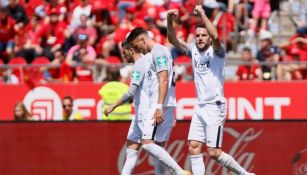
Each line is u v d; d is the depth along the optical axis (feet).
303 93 150.82
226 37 168.35
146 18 168.25
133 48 100.37
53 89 151.53
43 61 163.73
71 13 174.19
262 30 168.86
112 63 155.43
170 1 171.42
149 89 99.81
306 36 163.53
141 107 100.01
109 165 112.78
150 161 112.27
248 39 170.40
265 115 151.74
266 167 112.47
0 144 112.78
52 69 154.10
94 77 152.66
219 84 97.40
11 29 175.52
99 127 112.88
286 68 153.28
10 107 151.94
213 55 97.09
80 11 172.65
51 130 112.68
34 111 151.84
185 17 169.27
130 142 102.53
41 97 151.84
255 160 112.47
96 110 151.12
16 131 112.78
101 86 151.12
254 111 151.53
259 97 151.43
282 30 177.68
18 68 152.56
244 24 172.14
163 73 97.04
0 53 173.78
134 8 172.86
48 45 169.37
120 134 112.88
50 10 176.96
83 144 112.88
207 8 167.94
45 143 112.78
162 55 97.45
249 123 112.57
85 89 151.12
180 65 151.74
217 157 98.17
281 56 162.09
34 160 112.78
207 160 111.86
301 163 111.86
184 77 151.84
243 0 172.55
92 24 169.37
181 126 112.98
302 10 176.76
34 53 168.35
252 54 163.43
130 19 170.50
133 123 102.01
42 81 152.97
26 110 140.05
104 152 112.88
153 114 98.94
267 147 112.37
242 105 151.53
